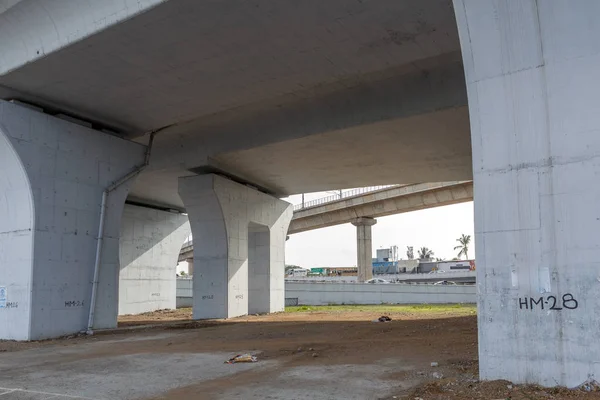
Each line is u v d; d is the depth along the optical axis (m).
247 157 26.64
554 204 8.85
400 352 13.48
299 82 18.02
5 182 19.77
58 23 15.27
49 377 11.24
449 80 19.47
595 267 8.40
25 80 17.75
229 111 23.12
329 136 23.09
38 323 19.08
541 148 9.07
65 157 20.48
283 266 36.03
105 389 9.83
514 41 9.44
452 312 31.23
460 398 8.14
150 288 38.91
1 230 20.11
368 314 30.70
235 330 21.73
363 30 14.52
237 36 14.82
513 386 8.61
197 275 29.47
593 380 8.20
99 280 21.58
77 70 17.02
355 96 21.53
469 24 9.84
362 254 59.41
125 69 16.97
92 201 21.53
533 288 8.86
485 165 9.54
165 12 13.57
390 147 24.89
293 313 33.31
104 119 21.47
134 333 21.25
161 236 40.25
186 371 11.67
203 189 28.34
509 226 9.20
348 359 12.69
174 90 18.66
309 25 14.23
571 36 8.99
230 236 29.36
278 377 10.57
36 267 19.17
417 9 13.47
